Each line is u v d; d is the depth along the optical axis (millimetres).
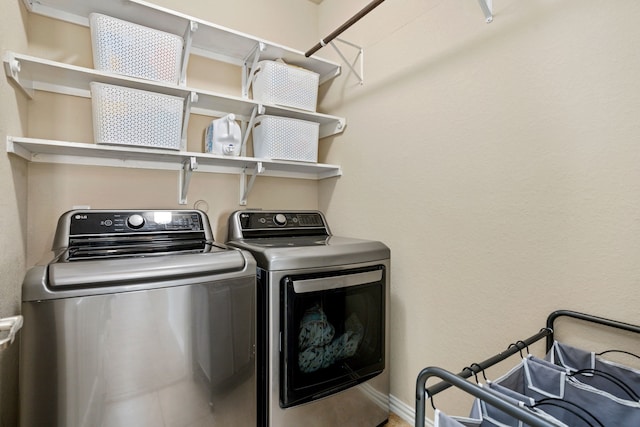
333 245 1530
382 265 1647
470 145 1441
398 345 1786
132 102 1442
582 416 902
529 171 1245
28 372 886
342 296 1490
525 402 798
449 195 1529
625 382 951
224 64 2064
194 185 1967
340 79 2188
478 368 907
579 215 1115
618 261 1029
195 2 1958
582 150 1106
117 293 982
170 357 1064
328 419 1471
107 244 1388
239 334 1222
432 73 1604
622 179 1021
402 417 1750
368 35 1975
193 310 1108
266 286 1323
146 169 1808
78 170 1628
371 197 1960
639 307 986
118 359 981
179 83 1676
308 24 2418
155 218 1530
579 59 1113
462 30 1475
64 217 1371
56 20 1572
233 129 1775
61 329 914
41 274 908
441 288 1570
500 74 1333
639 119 986
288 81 1924
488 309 1381
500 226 1338
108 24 1397
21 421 884
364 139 2006
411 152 1712
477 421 805
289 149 1939
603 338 1063
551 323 1150
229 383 1197
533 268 1236
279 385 1323
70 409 925
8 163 1204
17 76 1250
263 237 1841
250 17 2156
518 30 1275
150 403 1031
